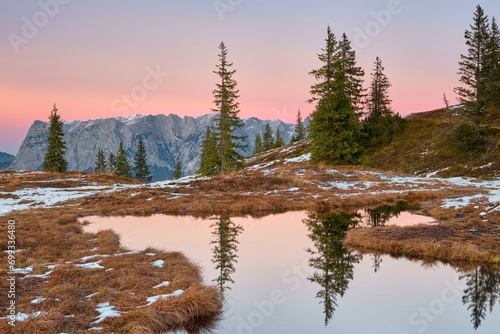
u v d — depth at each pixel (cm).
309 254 1695
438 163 5138
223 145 5325
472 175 4503
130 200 3228
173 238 2016
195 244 1884
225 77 5212
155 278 1225
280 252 1734
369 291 1243
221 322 1016
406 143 6066
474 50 5766
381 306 1118
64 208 2961
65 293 1031
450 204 2608
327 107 5103
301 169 4516
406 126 6538
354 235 1909
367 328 973
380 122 6688
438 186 3697
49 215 2544
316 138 5234
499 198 2511
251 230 2234
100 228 2272
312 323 999
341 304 1141
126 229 2261
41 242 1716
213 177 4122
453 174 4691
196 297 1033
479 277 1355
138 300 1029
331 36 5094
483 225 1922
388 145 6231
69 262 1387
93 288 1110
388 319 1022
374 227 2102
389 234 1866
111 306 984
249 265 1534
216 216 2748
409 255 1638
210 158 5416
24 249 1570
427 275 1387
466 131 5250
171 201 3194
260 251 1753
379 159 5934
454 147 5322
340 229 2220
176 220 2594
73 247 1664
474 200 2595
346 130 5153
